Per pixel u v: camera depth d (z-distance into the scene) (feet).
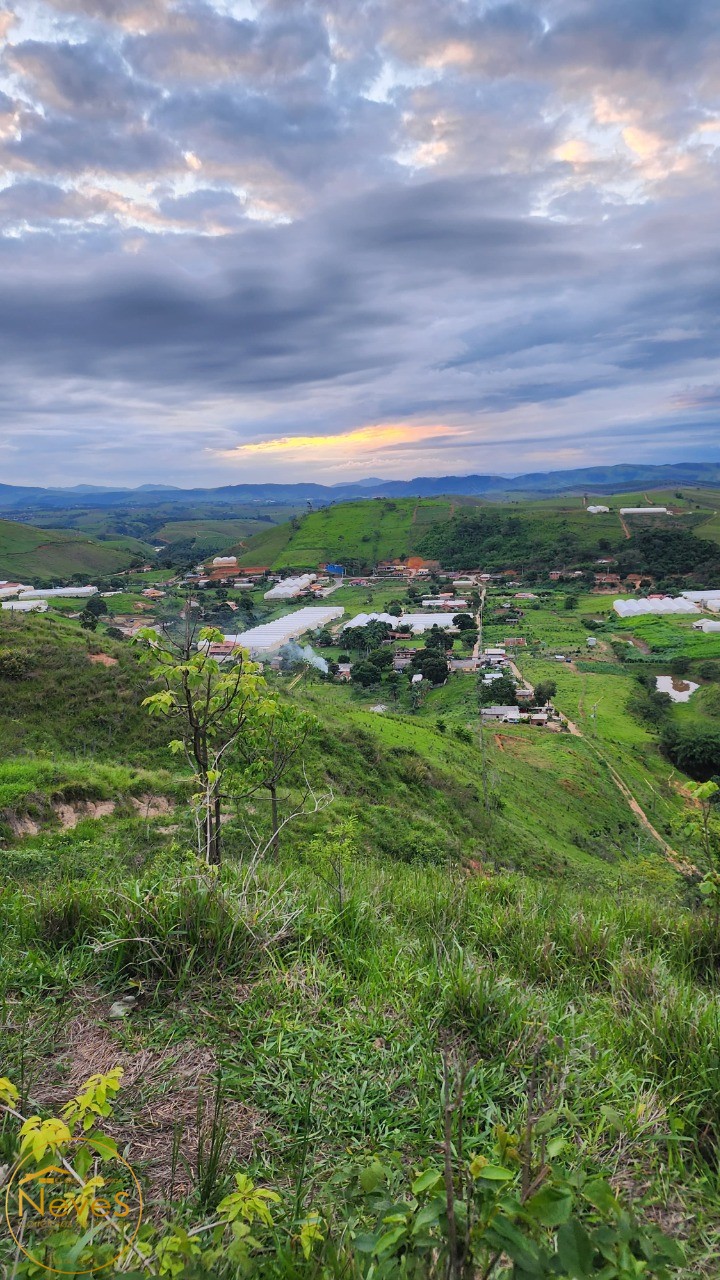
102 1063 9.34
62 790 54.95
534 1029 10.16
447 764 126.41
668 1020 10.68
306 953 12.72
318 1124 8.32
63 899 13.37
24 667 85.40
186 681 18.42
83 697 83.82
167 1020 10.39
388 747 109.09
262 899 14.14
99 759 74.02
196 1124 8.22
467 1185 5.40
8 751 70.18
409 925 16.30
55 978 11.18
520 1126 7.66
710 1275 6.27
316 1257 5.61
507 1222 4.52
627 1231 4.50
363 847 59.82
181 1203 6.73
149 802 58.95
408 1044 10.01
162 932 11.90
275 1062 9.39
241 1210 5.47
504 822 104.37
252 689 18.75
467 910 17.20
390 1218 4.93
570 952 14.98
